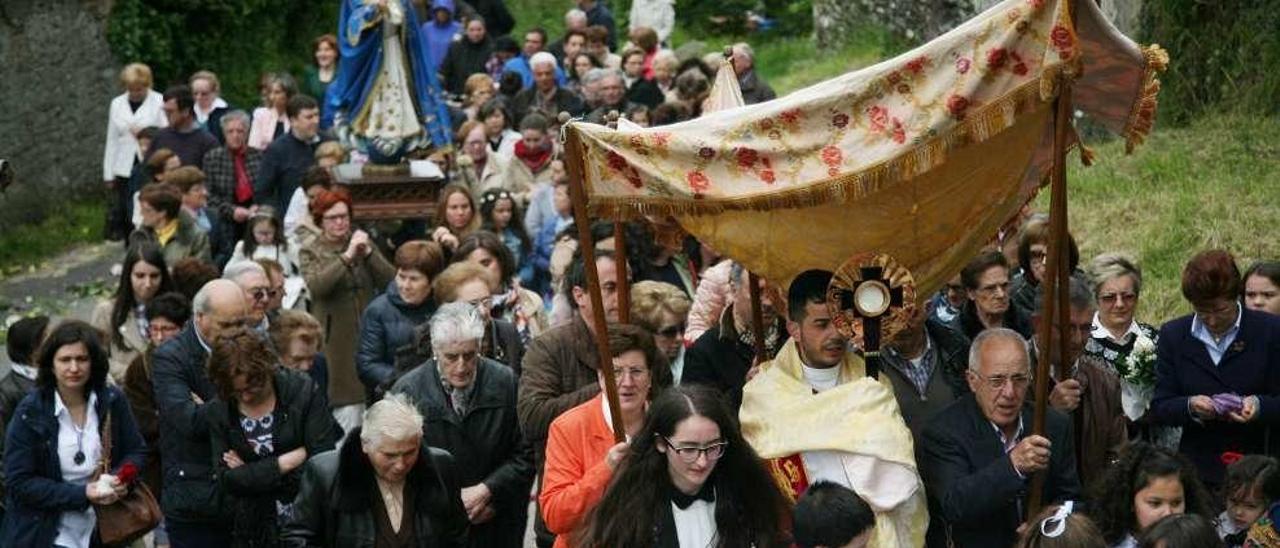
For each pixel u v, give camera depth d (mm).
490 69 32781
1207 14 23828
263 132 28266
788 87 32375
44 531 14195
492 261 16875
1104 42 10883
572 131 10906
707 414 9883
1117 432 12336
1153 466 10984
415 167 22109
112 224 29531
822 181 10656
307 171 22344
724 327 12688
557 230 21344
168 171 22750
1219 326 13336
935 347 12031
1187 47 23891
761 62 36094
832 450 10555
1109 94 11312
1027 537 9680
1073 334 12141
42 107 32781
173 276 17453
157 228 21047
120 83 34750
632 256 16703
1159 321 18344
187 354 14547
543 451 13133
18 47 32250
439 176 21875
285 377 13836
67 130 33438
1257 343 13297
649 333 11461
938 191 11023
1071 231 20594
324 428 13844
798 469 10641
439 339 13062
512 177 23734
